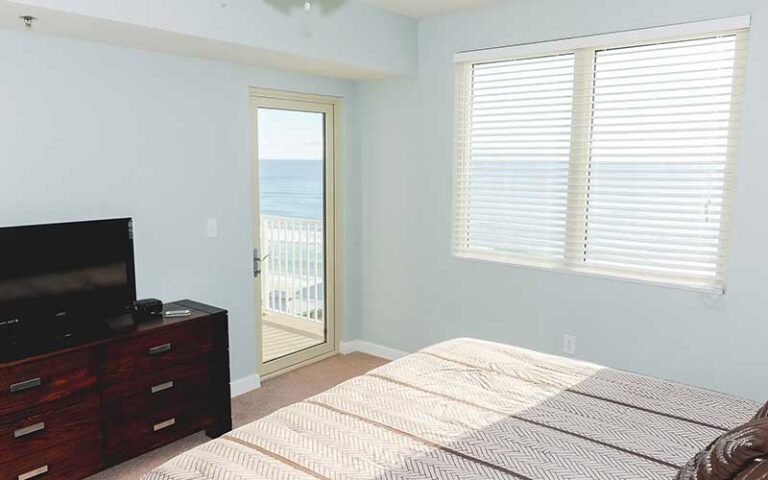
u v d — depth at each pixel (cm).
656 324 334
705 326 317
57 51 287
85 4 242
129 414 287
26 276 269
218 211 370
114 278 302
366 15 373
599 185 352
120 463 294
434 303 433
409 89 427
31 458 252
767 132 289
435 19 405
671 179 326
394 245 452
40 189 287
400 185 442
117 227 302
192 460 169
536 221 380
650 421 189
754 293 300
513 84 380
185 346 308
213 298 373
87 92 300
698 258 321
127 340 281
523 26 366
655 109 328
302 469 160
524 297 385
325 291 464
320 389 403
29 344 260
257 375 406
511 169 388
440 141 414
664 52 322
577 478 155
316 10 341
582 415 194
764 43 286
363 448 172
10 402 243
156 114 331
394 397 210
